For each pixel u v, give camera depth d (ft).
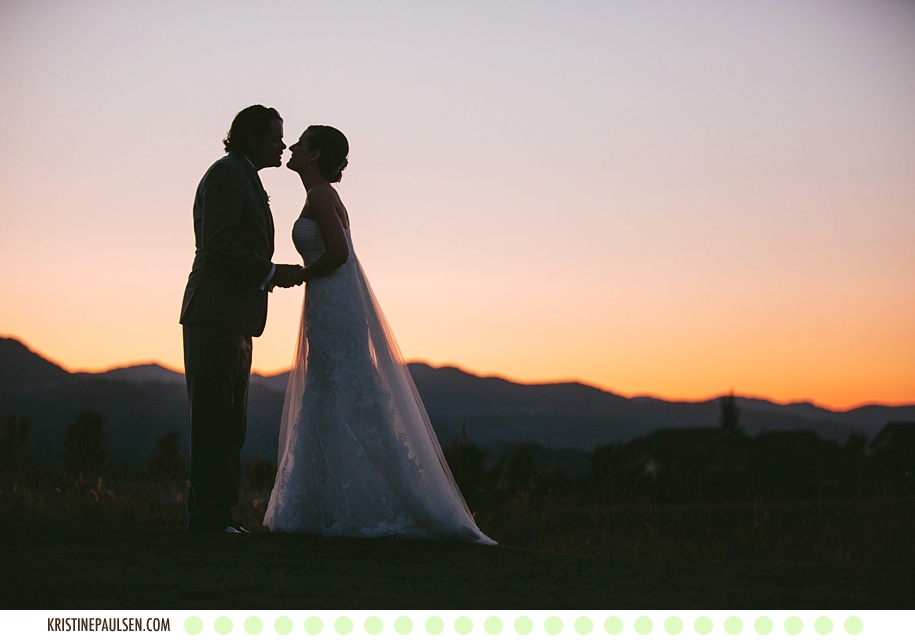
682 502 27.09
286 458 19.38
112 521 23.39
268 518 19.54
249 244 19.42
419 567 14.69
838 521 22.61
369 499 18.47
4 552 14.74
